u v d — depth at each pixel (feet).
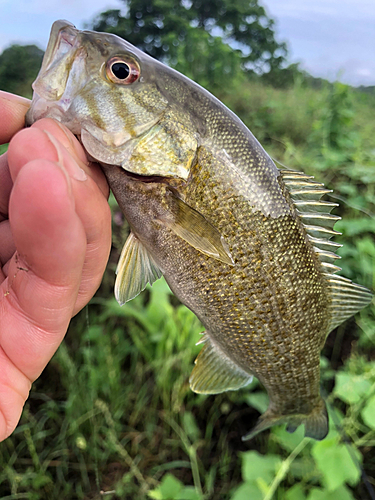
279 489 0.81
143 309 1.13
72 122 0.49
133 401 1.02
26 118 0.50
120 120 0.50
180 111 0.52
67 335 1.13
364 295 0.65
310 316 0.61
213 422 1.00
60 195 0.38
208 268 0.55
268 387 0.67
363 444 0.86
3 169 0.59
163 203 0.53
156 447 0.96
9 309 0.47
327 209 0.59
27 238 0.40
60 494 0.87
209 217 0.53
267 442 0.95
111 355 1.04
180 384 0.97
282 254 0.56
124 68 0.50
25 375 0.50
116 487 0.88
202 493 0.89
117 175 0.53
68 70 0.48
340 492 0.72
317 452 0.74
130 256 0.59
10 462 0.86
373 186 1.50
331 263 0.62
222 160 0.53
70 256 0.41
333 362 1.13
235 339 0.60
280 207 0.56
